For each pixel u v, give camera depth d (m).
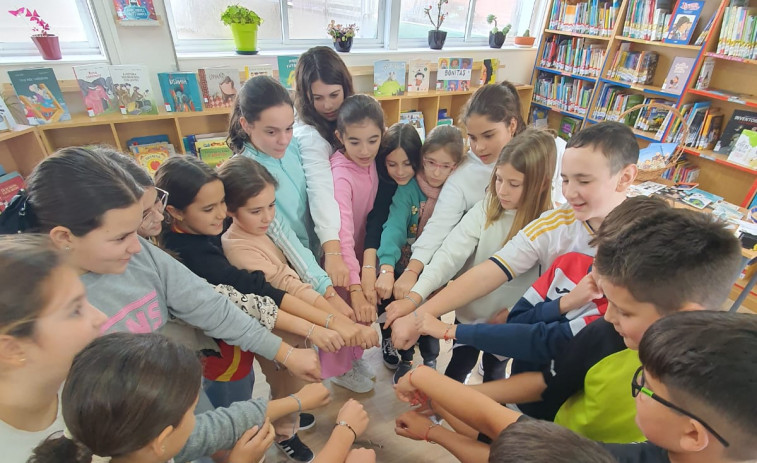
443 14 3.91
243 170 1.13
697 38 3.09
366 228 1.58
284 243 1.30
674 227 0.68
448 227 1.42
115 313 0.82
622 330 0.75
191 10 3.11
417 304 1.26
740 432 0.48
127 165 0.88
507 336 1.03
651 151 2.71
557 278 1.09
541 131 1.25
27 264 0.52
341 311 1.26
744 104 2.79
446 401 0.89
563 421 0.90
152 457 0.60
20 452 0.57
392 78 3.65
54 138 2.78
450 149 1.43
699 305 0.67
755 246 2.04
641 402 0.57
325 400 1.05
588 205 1.04
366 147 1.42
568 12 4.00
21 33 2.70
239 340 1.01
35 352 0.54
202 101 2.96
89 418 0.53
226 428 0.83
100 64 2.64
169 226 1.10
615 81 3.66
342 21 3.74
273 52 3.40
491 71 4.20
